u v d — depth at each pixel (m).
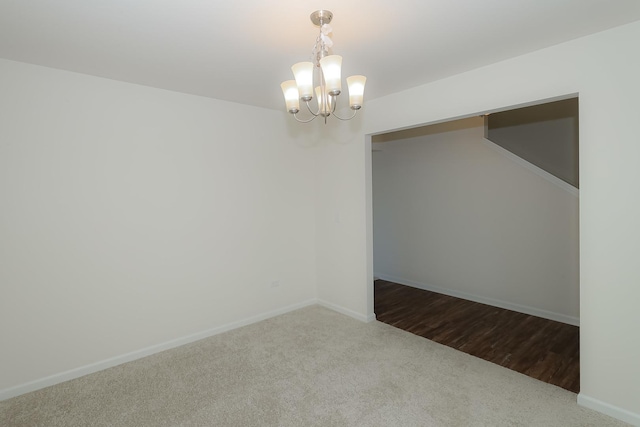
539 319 3.68
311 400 2.28
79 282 2.63
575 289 3.49
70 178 2.57
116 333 2.81
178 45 2.12
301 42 2.09
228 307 3.47
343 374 2.60
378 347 3.05
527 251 3.81
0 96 2.30
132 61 2.37
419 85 2.95
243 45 2.12
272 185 3.77
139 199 2.90
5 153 2.33
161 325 3.04
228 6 1.67
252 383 2.49
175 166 3.09
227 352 2.99
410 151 4.87
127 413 2.18
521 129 4.58
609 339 2.08
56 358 2.55
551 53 2.22
